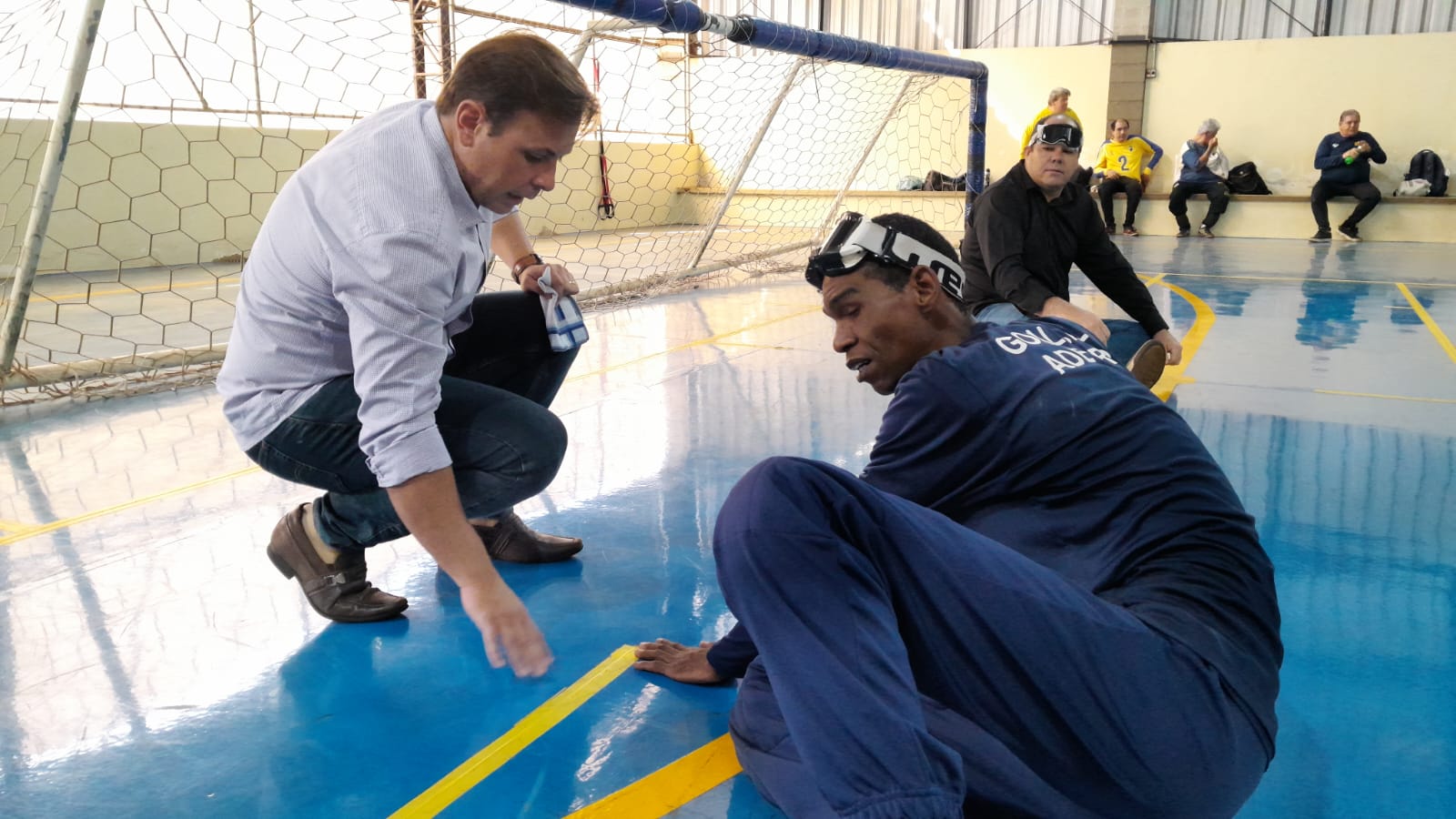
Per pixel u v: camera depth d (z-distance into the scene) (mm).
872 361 1416
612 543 2514
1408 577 2254
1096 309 6332
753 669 1510
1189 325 5680
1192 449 1271
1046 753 1083
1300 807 1452
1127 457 1245
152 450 3422
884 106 13719
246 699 1797
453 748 1632
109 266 8719
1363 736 1637
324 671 1897
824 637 1026
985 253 3572
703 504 2781
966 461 1285
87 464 3258
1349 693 1774
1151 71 12750
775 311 6320
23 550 2514
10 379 3988
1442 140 11656
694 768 1570
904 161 13961
